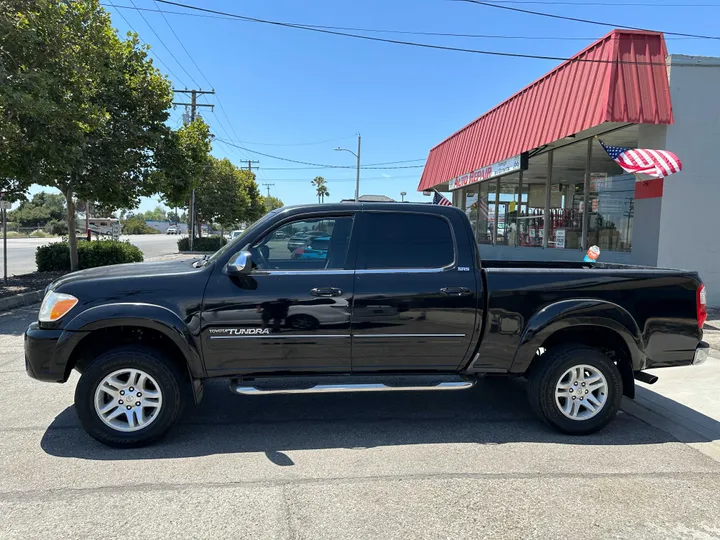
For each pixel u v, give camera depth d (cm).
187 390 429
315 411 488
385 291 414
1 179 1319
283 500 323
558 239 1418
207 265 416
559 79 1191
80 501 318
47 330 391
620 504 324
